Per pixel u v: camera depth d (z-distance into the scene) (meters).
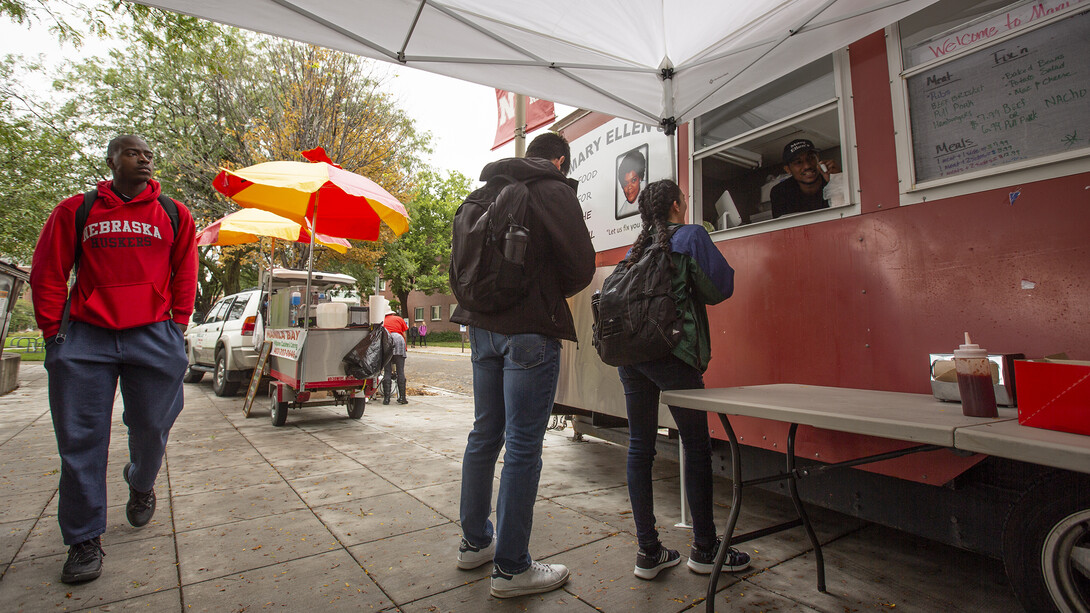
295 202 6.03
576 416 4.67
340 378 6.26
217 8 2.29
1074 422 1.26
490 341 2.26
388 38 2.62
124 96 16.00
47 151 11.32
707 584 2.31
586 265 2.20
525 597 2.21
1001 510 2.07
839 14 2.41
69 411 2.39
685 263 2.28
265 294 8.62
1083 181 1.85
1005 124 2.06
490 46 2.73
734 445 2.03
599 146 4.13
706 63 2.90
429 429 6.12
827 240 2.65
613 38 2.70
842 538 2.87
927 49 2.32
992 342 2.06
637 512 2.37
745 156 3.33
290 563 2.54
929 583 2.33
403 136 15.30
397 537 2.87
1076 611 1.48
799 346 2.74
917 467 2.18
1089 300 1.81
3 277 8.61
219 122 15.02
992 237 2.07
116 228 2.54
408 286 36.78
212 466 4.41
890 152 2.43
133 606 2.16
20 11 5.73
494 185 2.25
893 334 2.37
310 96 13.18
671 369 2.30
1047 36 1.96
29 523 3.09
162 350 2.64
